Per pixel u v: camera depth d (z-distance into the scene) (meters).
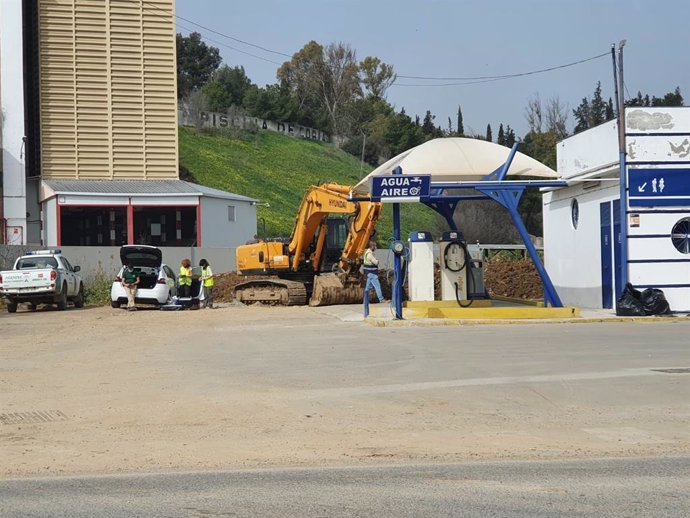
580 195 28.16
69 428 11.22
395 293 23.98
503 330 21.69
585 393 13.13
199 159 79.69
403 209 74.81
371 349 18.31
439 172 25.52
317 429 11.03
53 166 51.34
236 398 13.02
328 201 31.77
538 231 58.25
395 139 97.06
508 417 11.70
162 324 25.83
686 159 24.77
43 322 27.53
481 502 7.58
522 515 7.16
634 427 11.12
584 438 10.54
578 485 8.20
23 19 51.66
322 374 15.13
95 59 52.00
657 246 24.73
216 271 45.31
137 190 49.09
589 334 20.45
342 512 7.28
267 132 97.06
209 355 17.97
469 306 25.36
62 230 53.06
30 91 52.22
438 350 17.92
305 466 9.21
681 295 24.83
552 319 23.47
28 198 51.59
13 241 47.41
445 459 9.51
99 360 17.55
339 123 105.94
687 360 16.06
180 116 91.31
